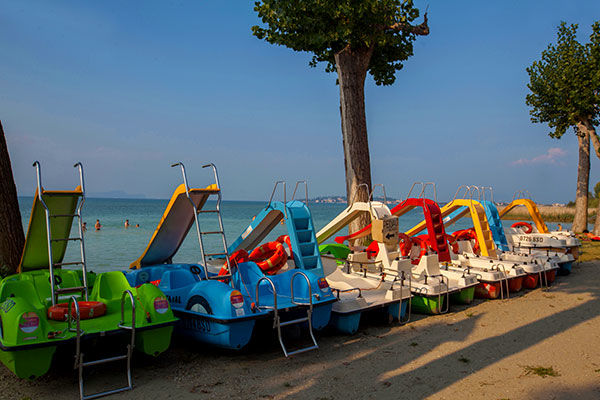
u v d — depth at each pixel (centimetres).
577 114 2280
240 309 597
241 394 508
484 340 712
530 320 831
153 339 570
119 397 500
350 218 1111
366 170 1582
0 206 902
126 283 682
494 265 1068
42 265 833
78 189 681
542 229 1570
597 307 927
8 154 927
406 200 1130
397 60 1880
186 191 742
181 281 744
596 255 1736
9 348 469
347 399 493
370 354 646
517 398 493
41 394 508
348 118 1584
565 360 615
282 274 749
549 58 2434
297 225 858
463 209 1459
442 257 1048
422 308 879
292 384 537
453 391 513
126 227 4159
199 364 609
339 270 962
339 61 1602
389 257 980
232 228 4241
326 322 694
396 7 1556
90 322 581
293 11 1495
